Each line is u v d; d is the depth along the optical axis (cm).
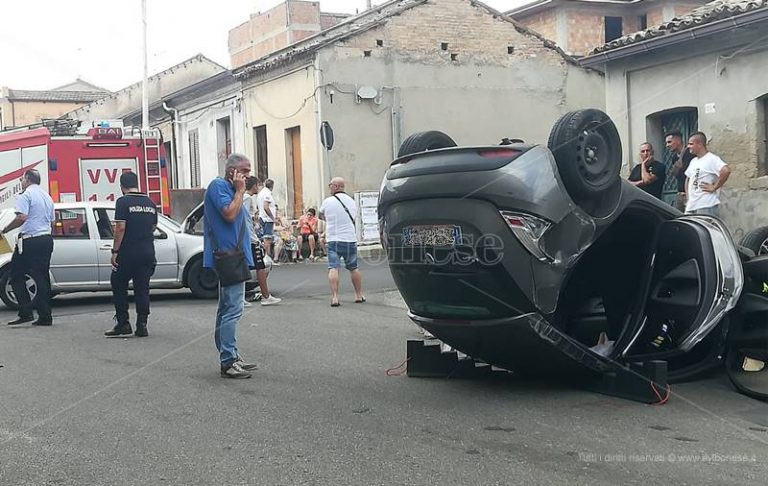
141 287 934
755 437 523
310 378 712
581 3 3162
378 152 2203
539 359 620
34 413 607
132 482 460
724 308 636
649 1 3153
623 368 623
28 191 1018
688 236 656
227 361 715
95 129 1642
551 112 2428
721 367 680
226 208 698
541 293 582
